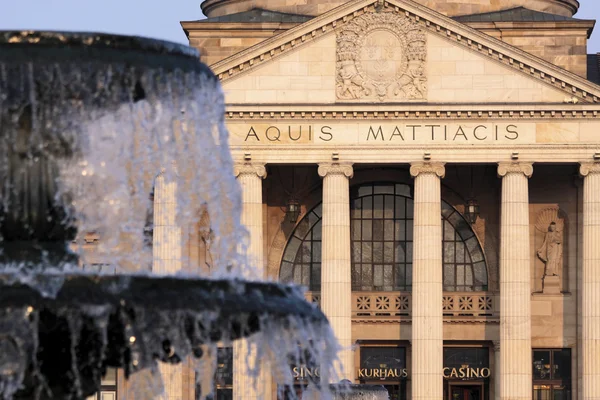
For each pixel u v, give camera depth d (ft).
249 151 463.83
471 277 501.15
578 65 526.57
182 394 444.55
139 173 129.39
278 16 546.26
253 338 120.57
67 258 117.70
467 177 501.15
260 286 116.47
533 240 495.82
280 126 465.06
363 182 504.02
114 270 125.90
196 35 532.32
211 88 127.44
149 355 111.45
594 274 463.42
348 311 461.37
